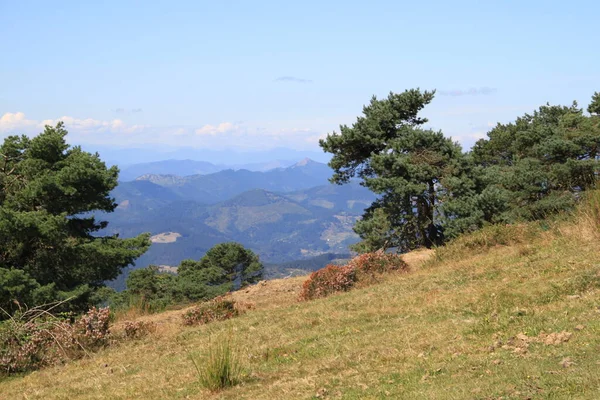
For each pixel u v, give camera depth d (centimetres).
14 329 1194
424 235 3139
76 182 2834
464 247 1602
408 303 1070
